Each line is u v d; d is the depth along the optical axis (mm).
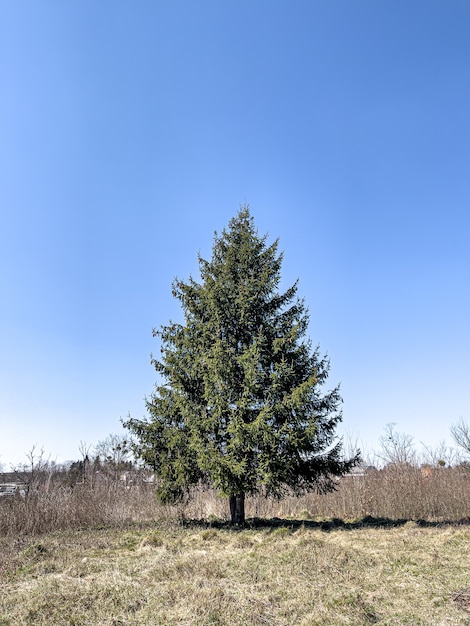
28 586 6566
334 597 5707
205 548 8727
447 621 4965
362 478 19281
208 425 11398
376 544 8547
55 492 15938
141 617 5406
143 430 12453
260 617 5242
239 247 13617
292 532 10312
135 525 13094
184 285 13352
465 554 7516
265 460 10805
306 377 12109
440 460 22859
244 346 12211
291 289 13211
